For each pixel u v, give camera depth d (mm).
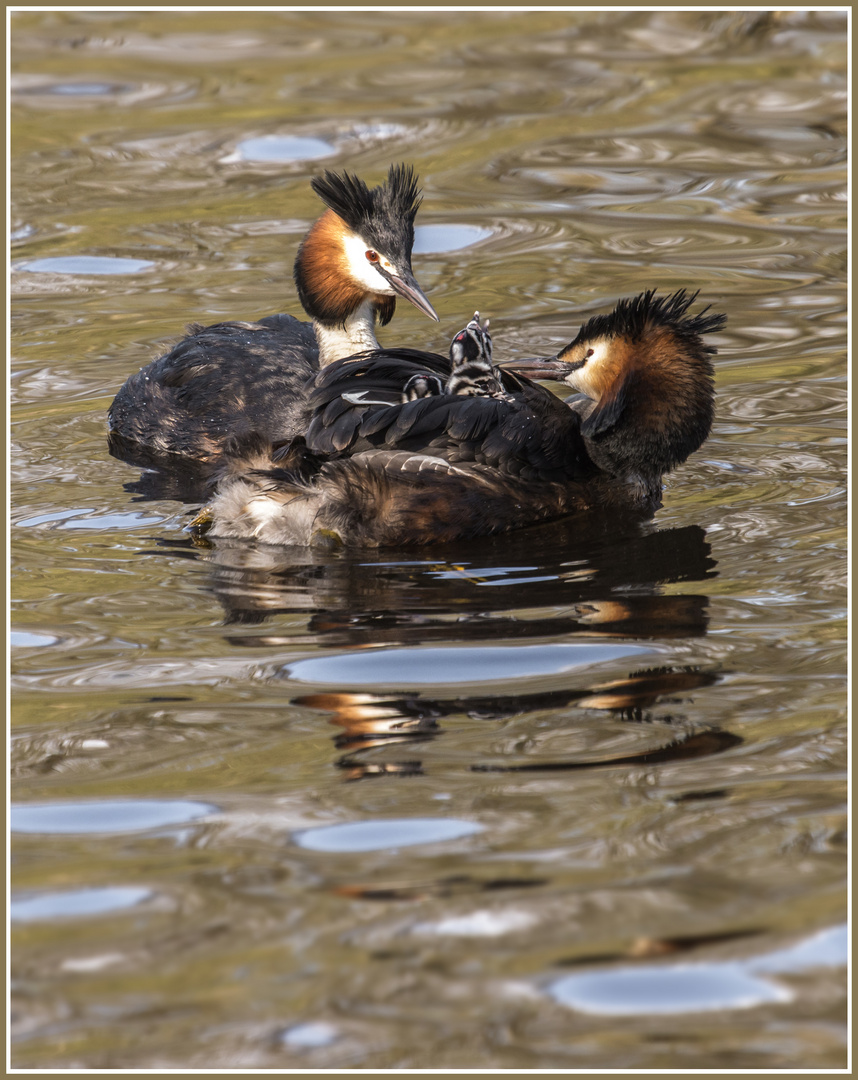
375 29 27984
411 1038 5828
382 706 8633
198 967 6285
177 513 12578
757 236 19047
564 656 9234
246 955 6352
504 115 23531
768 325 16281
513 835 7219
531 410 12227
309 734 8344
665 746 8039
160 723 8523
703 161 21672
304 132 23031
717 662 9062
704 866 6895
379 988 6125
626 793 7566
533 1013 5957
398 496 11641
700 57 25922
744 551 11047
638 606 10055
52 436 14391
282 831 7340
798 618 9719
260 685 8992
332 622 10000
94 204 20812
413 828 7312
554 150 22219
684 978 6113
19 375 15766
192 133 23078
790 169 21234
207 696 8859
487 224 19703
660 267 18109
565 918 6535
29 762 8094
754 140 22344
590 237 19172
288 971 6242
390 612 10148
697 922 6477
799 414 14047
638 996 6008
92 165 21969
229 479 12102
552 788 7648
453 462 11844
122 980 6227
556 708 8531
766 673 8883
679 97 24125
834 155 21672
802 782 7605
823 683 8711
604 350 12898
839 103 23594
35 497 12906
